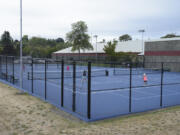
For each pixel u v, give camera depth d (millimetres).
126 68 32844
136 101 10375
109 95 11883
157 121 6793
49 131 5820
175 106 9328
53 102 9484
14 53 58312
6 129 5926
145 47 35156
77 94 12000
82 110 8266
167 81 19250
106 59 38875
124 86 15781
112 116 7410
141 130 5906
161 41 32406
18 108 8242
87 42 48750
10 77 17141
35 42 68375
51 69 30938
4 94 11062
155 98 11266
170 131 5852
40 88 13719
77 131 5812
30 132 5727
